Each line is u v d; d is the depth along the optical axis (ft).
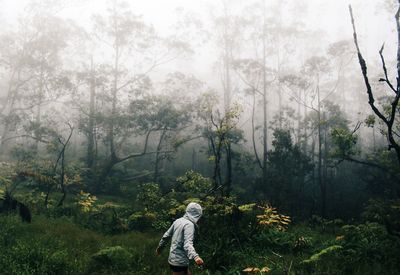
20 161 75.20
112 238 33.60
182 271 17.17
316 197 97.60
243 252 29.43
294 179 103.65
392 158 66.49
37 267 20.06
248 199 76.48
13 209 35.86
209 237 31.32
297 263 27.71
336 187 110.11
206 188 48.14
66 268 21.03
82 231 35.53
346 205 93.61
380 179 77.20
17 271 19.11
